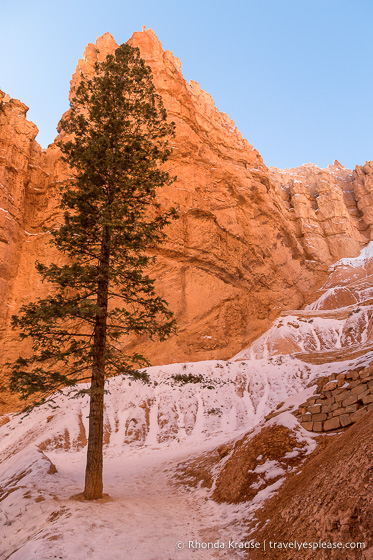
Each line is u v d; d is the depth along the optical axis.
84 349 14.70
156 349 47.88
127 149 16.06
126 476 18.91
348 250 86.62
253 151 78.00
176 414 32.50
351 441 9.09
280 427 14.22
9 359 42.00
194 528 10.90
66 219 15.39
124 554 9.20
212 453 18.33
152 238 15.50
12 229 47.44
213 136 71.38
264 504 10.63
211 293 54.38
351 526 6.39
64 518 10.89
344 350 39.31
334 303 68.69
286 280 69.50
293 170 112.56
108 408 33.62
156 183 15.92
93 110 16.53
